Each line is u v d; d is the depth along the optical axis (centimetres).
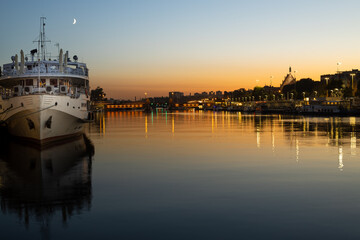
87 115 5606
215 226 1462
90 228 1460
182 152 3644
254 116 14750
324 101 18012
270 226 1455
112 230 1436
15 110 4259
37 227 1485
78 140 4894
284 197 1866
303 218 1543
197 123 9556
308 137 5066
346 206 1706
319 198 1842
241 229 1427
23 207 1745
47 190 2062
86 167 2800
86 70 5884
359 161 2969
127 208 1708
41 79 4847
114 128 7669
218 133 6003
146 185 2169
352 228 1427
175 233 1395
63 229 1457
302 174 2450
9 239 1372
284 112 19175
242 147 4000
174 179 2330
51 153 3597
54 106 4178
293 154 3403
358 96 17312
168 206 1731
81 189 2083
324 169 2623
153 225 1481
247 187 2091
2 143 4469
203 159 3158
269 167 2730
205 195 1923
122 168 2745
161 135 5741
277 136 5275
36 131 4141
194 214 1609
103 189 2081
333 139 4759
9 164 2948
